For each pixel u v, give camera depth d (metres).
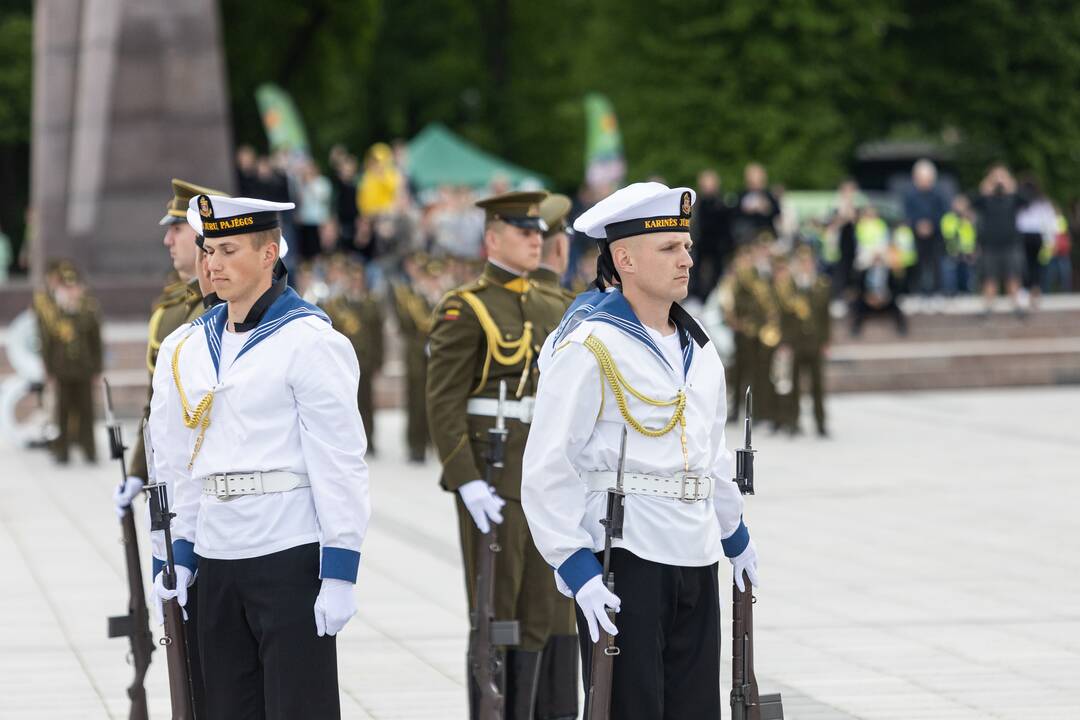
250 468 9.88
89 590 19.59
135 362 42.91
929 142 90.00
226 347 10.13
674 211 9.64
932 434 36.97
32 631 17.36
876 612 18.00
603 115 69.56
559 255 14.38
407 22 96.31
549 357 9.86
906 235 53.97
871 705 14.09
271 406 9.90
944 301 53.34
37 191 50.25
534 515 9.57
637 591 9.52
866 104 79.88
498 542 13.28
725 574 19.84
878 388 47.16
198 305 12.54
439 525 24.58
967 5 77.75
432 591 19.31
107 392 12.03
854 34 76.25
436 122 96.44
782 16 74.62
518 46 97.06
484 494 12.98
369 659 15.96
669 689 9.80
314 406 9.86
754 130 75.44
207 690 10.16
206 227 9.97
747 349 39.06
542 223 13.71
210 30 48.56
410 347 33.75
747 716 9.97
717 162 75.94
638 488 9.60
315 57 79.50
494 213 13.66
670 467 9.62
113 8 48.47
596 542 9.62
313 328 9.98
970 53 78.88
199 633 10.17
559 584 9.70
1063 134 79.38
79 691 14.82
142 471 12.78
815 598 18.77
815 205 69.25
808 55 76.19
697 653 9.80
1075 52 77.81
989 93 78.94
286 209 10.24
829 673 15.27
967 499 26.75
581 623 9.86
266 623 9.87
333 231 53.41
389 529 24.16
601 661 9.30
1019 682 14.89
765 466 31.45
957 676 15.13
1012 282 50.47
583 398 9.57
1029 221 52.19
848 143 78.19
